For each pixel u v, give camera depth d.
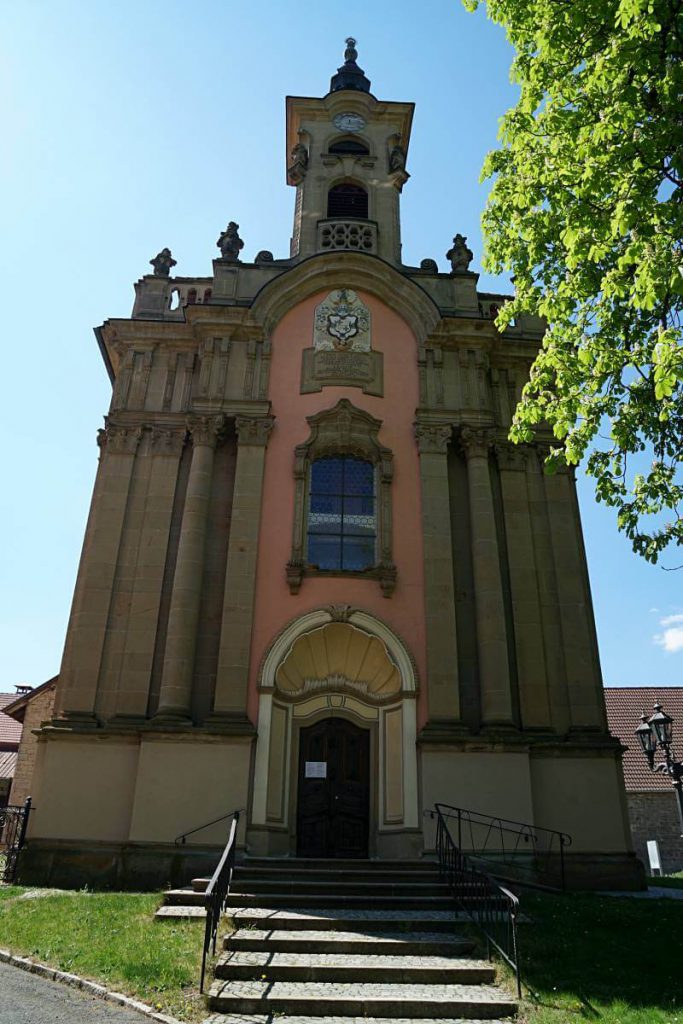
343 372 19.64
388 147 23.67
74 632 17.02
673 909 11.85
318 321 20.25
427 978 8.70
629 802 30.86
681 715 35.00
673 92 9.03
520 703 17.00
